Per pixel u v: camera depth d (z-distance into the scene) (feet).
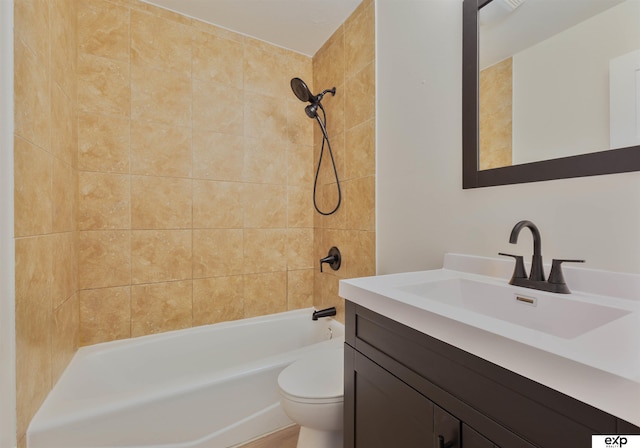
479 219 3.69
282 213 7.16
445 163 4.12
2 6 2.73
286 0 5.66
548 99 3.02
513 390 1.64
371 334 2.79
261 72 6.86
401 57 4.84
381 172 5.29
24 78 3.04
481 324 1.84
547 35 3.04
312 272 7.52
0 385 2.74
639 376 1.21
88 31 5.18
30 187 3.18
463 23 3.84
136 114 5.60
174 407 3.90
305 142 7.44
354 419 3.01
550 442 1.48
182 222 6.06
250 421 4.42
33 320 3.26
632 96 2.48
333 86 6.61
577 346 1.52
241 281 6.68
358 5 5.79
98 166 5.29
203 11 5.95
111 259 5.43
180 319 6.06
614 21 2.58
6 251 2.75
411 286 3.10
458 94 3.93
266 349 6.55
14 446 2.82
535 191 3.14
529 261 3.19
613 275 2.54
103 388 4.90
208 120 6.29
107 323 5.41
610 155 2.58
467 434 1.87
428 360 2.17
